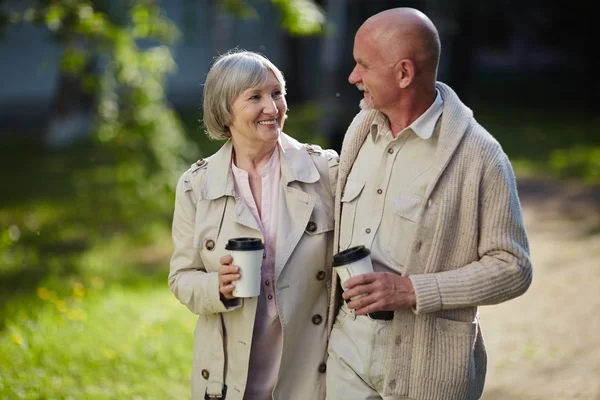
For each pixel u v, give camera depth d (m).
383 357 3.52
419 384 3.43
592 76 27.66
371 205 3.57
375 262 3.52
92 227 12.54
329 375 3.69
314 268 3.74
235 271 3.39
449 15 18.66
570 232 11.67
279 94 3.73
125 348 6.61
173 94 30.61
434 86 3.47
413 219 3.44
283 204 3.73
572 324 7.68
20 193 15.16
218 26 21.44
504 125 24.05
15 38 26.64
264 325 3.73
